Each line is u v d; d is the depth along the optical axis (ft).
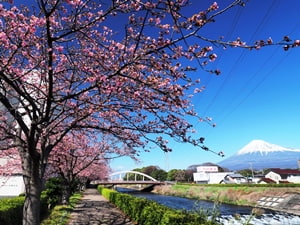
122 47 20.71
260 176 297.33
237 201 133.28
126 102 24.97
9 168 58.95
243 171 357.20
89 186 266.98
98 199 101.50
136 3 17.11
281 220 76.84
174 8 15.06
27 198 26.94
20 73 21.54
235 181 271.28
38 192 27.25
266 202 113.91
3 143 37.76
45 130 26.99
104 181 240.73
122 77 20.80
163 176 406.41
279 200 107.55
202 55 16.03
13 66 22.82
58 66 25.08
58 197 69.00
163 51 18.03
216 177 302.45
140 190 307.37
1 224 30.09
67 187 70.64
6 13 16.87
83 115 26.27
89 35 22.81
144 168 444.55
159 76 20.77
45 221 43.73
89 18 22.57
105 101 23.81
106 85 20.99
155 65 18.89
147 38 20.11
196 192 181.88
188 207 116.06
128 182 250.98
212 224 22.98
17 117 23.93
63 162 62.39
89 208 66.54
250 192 134.41
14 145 28.22
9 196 81.15
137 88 21.95
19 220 37.11
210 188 175.73
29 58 22.56
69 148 51.62
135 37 20.20
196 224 22.91
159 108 23.52
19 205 37.70
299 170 272.92
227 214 86.38
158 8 15.83
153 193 250.78
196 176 312.29
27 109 24.12
